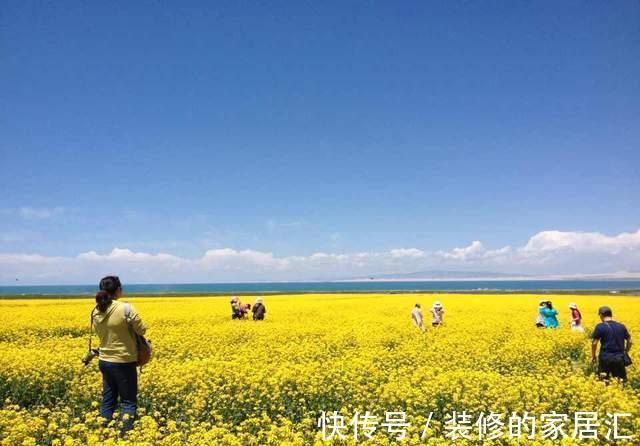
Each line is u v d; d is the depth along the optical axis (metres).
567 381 12.02
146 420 8.65
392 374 12.70
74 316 28.42
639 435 8.66
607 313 12.88
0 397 11.27
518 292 82.19
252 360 14.87
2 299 52.31
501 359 15.36
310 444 8.62
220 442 8.35
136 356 9.22
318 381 11.59
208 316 30.62
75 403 10.43
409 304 43.84
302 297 60.09
